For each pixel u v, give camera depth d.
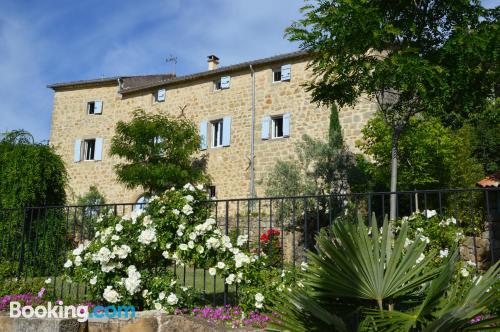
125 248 4.57
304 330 2.83
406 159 12.34
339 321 2.71
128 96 20.20
